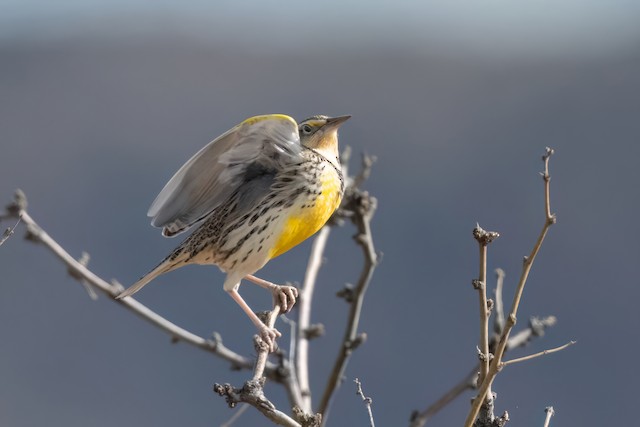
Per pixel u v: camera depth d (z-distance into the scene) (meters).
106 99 25.61
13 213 6.15
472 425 4.23
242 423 12.32
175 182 6.39
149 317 6.26
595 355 14.69
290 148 6.39
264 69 28.52
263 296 14.05
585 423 13.55
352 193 6.54
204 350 6.22
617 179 19.38
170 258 6.60
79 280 6.25
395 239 17.06
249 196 6.49
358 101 26.16
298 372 6.10
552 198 18.81
